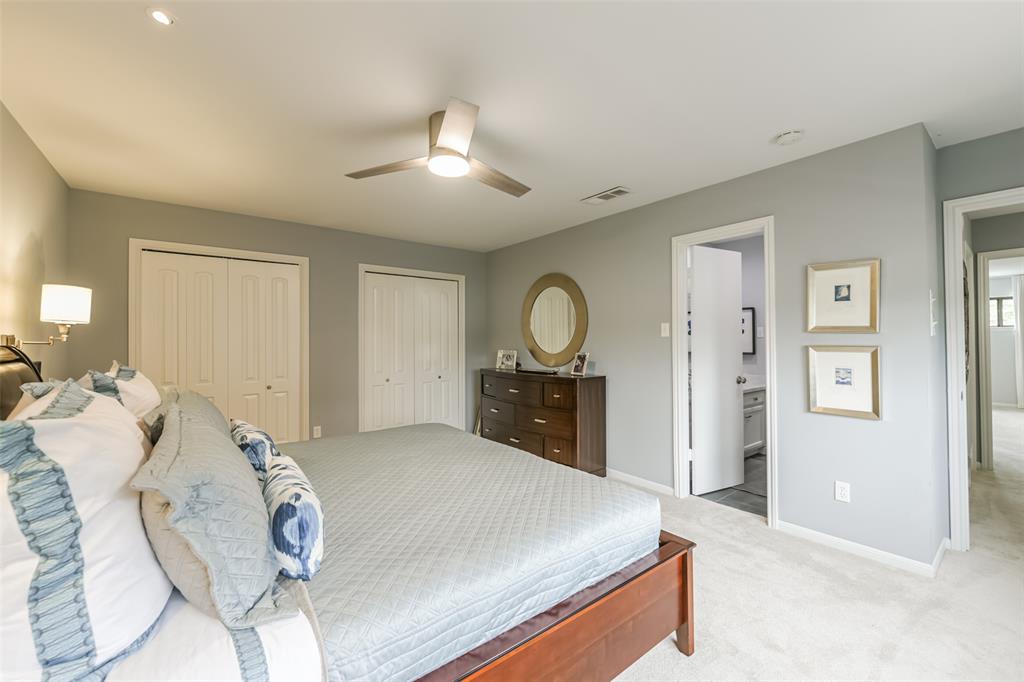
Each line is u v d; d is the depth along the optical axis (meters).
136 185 3.06
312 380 4.20
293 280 4.09
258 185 3.07
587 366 4.04
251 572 0.95
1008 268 6.55
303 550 1.09
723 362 3.67
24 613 0.71
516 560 1.26
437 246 5.12
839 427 2.48
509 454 2.29
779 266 2.73
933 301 2.27
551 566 1.31
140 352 3.36
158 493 0.95
